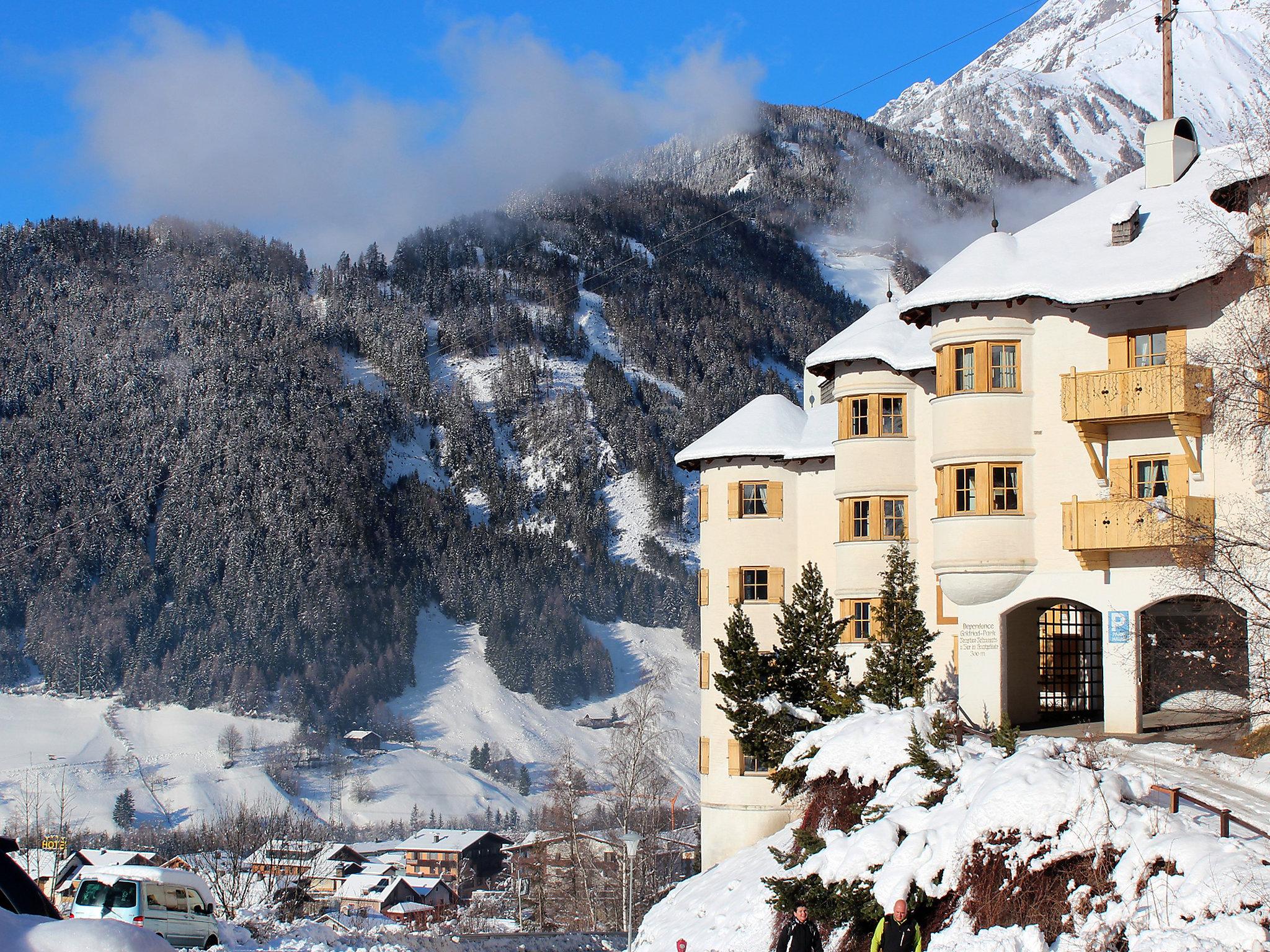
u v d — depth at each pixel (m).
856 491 44.38
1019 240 38.94
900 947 20.98
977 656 38.00
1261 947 17.88
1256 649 30.42
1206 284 34.81
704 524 50.66
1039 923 20.86
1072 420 35.78
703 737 49.62
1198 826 21.52
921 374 43.81
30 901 15.98
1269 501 32.34
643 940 37.38
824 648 36.25
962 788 24.41
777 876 30.56
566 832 80.00
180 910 33.47
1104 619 35.97
